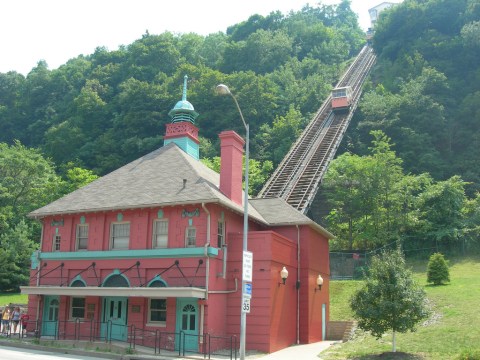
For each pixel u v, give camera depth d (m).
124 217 25.94
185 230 24.30
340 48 141.38
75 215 27.23
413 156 72.31
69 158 88.81
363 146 78.94
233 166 26.81
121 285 24.94
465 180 68.56
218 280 23.92
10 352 19.94
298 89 106.19
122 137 90.81
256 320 24.00
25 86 120.12
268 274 24.33
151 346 23.41
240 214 26.33
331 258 46.50
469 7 112.25
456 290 31.17
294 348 25.42
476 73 92.44
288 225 29.28
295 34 145.62
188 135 31.80
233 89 96.44
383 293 20.52
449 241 50.47
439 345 20.58
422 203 51.56
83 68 124.88
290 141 83.19
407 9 123.00
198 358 20.42
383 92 94.19
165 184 26.02
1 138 109.81
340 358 20.73
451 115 82.44
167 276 23.92
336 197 53.22
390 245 50.66
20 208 59.84
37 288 24.64
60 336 25.62
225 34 170.25
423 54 107.94
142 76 113.00
